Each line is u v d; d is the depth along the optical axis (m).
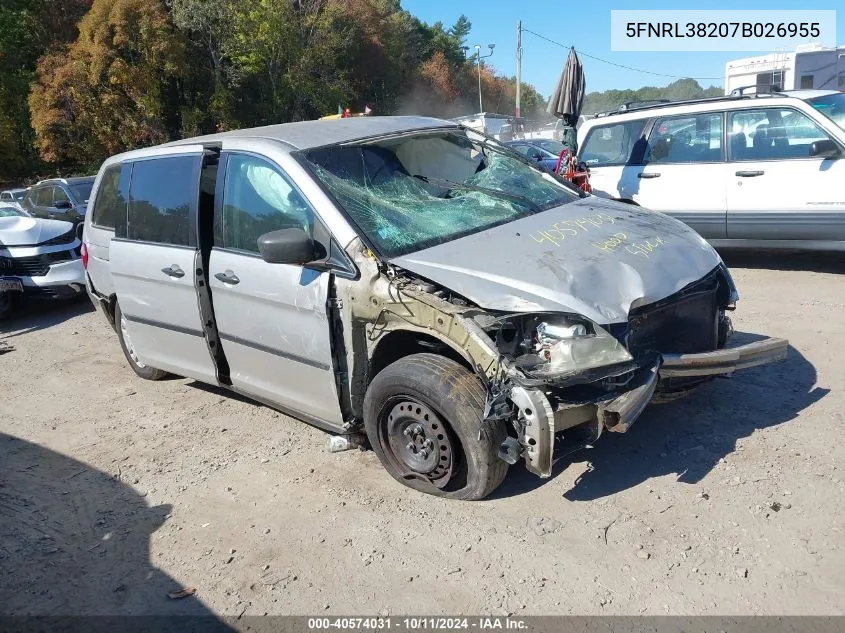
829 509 3.35
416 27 79.06
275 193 4.18
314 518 3.76
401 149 4.50
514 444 3.29
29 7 41.12
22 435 5.29
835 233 7.06
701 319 3.93
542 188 4.75
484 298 3.41
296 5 42.50
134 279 5.20
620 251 3.77
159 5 35.00
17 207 12.67
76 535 3.87
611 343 3.32
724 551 3.14
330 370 3.97
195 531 3.77
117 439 5.04
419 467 3.78
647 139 8.22
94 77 34.66
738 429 4.16
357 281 3.73
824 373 4.81
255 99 42.12
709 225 7.80
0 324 9.17
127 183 5.41
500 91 92.69
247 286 4.28
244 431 4.94
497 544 3.36
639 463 3.91
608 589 2.99
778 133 7.32
